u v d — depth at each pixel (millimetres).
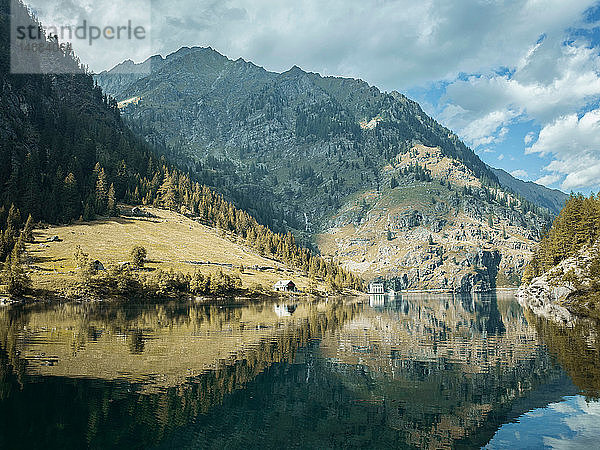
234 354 59219
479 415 36969
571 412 37062
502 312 133625
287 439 31719
